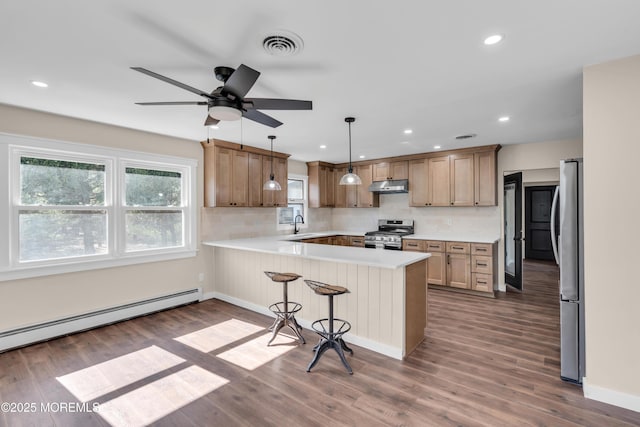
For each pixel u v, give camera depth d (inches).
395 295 109.1
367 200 238.8
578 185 90.3
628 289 78.6
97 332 130.0
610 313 80.8
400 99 108.2
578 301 90.3
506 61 81.0
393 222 237.9
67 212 129.7
